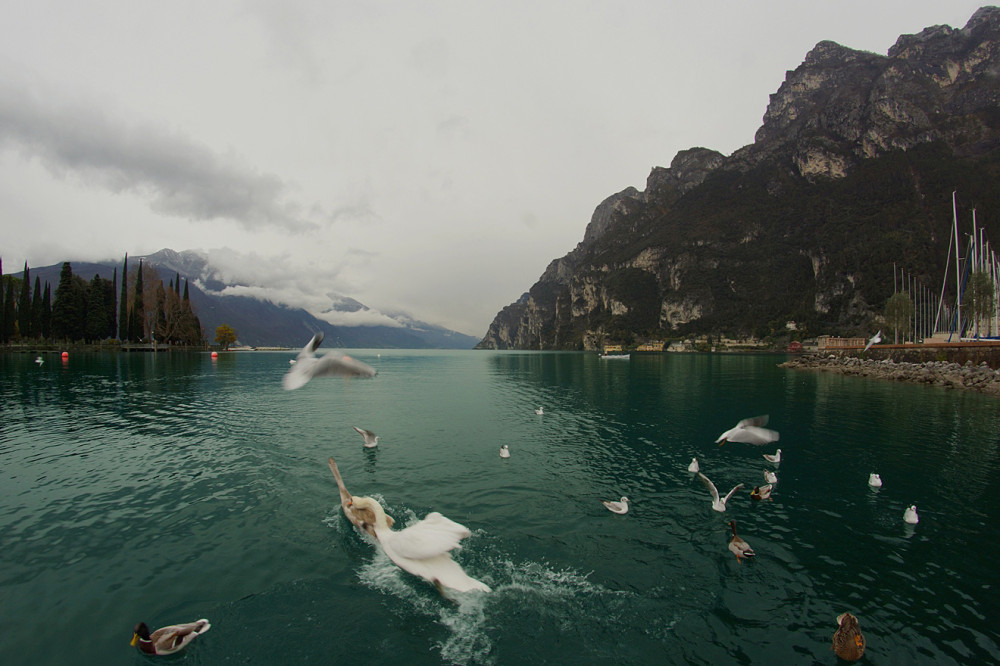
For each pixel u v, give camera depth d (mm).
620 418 29688
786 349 179125
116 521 12992
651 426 27016
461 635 8516
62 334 99938
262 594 9648
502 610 9266
